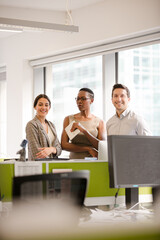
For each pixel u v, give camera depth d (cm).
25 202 180
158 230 95
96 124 479
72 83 665
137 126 436
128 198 294
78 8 611
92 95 485
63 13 629
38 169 283
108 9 565
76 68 659
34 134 425
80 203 197
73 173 192
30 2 602
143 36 531
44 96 445
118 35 552
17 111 725
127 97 445
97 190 300
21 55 716
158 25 499
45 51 667
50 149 395
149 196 321
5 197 274
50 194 186
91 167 299
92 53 610
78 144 452
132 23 532
